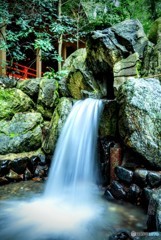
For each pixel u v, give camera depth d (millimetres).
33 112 6715
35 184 5164
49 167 5801
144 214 3416
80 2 11844
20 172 5449
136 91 3980
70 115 5605
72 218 3480
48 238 2930
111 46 6352
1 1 7281
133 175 3768
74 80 6996
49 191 4738
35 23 8211
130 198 3684
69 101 6121
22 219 3471
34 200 4270
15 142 5891
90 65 7105
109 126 4547
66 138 5391
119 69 5934
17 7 7945
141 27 6719
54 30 8258
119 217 3391
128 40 6324
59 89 7043
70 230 3115
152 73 5527
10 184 5141
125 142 4004
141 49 6219
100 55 6656
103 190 4418
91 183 4734
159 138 3748
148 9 11344
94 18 11570
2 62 8164
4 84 6953
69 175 5035
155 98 3984
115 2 12273
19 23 7430
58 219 3471
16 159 5414
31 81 7105
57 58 8492
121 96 4242
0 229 3178
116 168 4055
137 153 3832
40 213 3705
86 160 4848
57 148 5500
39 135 6289
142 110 3852
